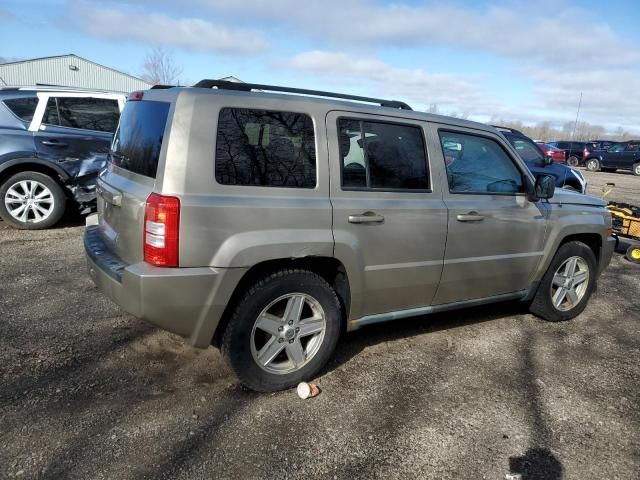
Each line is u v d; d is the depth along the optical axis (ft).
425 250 11.74
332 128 10.47
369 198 10.82
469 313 15.94
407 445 9.02
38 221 22.00
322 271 11.32
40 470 7.73
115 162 11.18
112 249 10.43
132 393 10.02
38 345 11.66
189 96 9.16
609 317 16.46
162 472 7.89
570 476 8.52
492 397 10.86
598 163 92.38
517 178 13.78
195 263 8.98
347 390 10.76
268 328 10.09
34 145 21.24
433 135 12.07
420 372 11.75
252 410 9.77
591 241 16.26
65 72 128.57
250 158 9.48
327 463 8.41
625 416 10.46
